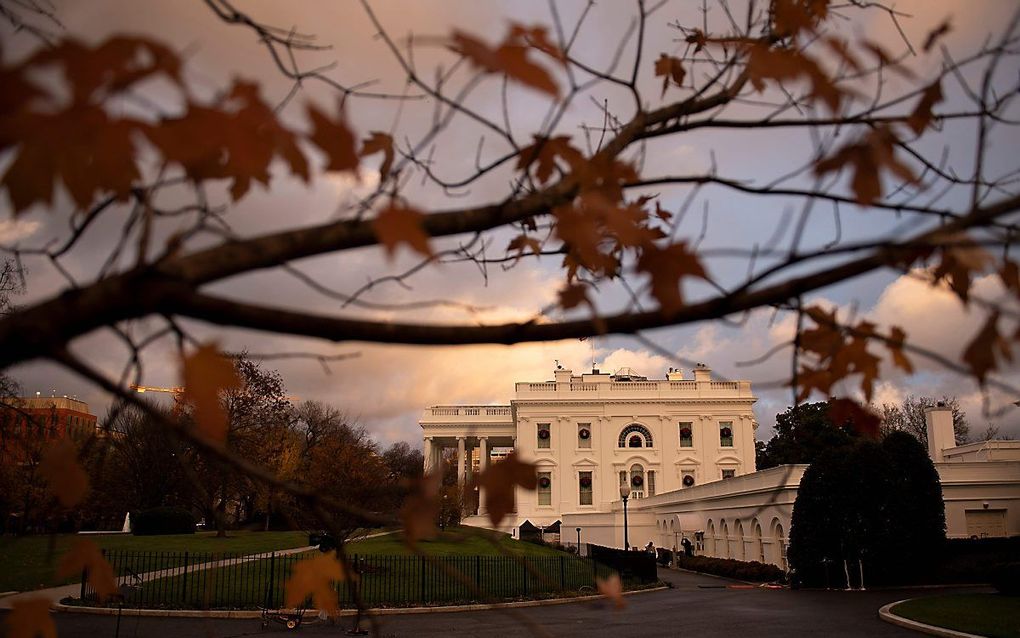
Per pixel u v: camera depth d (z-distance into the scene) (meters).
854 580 24.08
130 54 0.99
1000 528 29.25
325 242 1.67
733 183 2.13
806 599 21.48
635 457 68.25
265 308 1.47
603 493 67.56
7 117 0.93
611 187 2.11
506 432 75.62
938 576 24.23
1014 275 1.45
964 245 1.36
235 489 24.27
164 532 38.84
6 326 1.31
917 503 24.16
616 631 15.71
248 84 1.20
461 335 1.57
